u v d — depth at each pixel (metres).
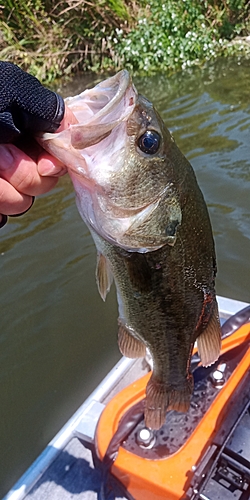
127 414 0.36
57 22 1.59
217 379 0.38
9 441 0.50
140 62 1.65
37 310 0.67
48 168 0.22
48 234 0.82
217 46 1.80
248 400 0.36
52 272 0.74
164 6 1.69
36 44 1.58
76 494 0.37
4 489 0.46
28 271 0.74
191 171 0.27
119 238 0.25
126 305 0.28
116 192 0.25
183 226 0.26
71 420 0.43
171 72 1.64
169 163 0.26
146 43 1.66
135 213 0.25
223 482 0.32
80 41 1.62
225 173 0.94
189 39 1.70
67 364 0.58
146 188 0.25
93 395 0.44
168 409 0.32
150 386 0.32
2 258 0.77
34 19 1.54
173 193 0.26
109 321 0.64
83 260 0.75
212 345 0.30
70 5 1.57
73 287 0.71
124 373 0.46
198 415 0.36
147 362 0.45
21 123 0.21
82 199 0.26
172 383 0.31
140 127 0.25
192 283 0.27
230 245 0.76
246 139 1.06
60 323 0.65
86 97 0.25
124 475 0.33
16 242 0.81
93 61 1.65
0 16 1.51
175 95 1.41
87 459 0.39
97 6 1.59
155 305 0.27
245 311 0.43
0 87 0.20
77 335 0.62
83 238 0.81
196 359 0.39
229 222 0.80
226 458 0.32
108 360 0.58
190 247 0.27
